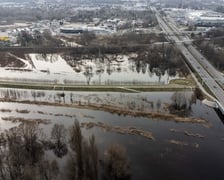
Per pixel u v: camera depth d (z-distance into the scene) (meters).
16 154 103.25
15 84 186.88
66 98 164.38
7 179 92.94
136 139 120.56
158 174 98.25
